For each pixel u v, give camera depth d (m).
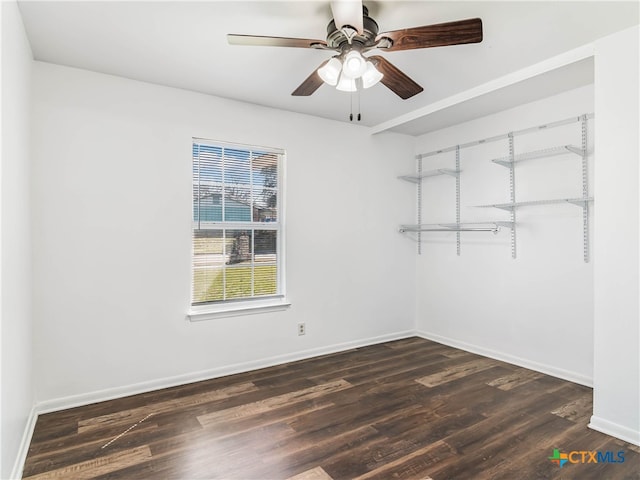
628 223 2.24
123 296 2.90
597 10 2.04
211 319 3.27
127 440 2.24
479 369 3.44
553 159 3.26
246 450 2.14
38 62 2.61
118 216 2.88
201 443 2.21
